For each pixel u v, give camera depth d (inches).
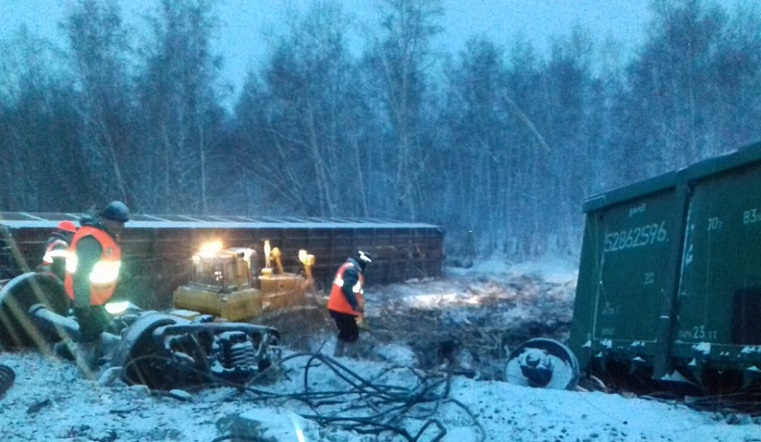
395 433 205.3
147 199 1533.0
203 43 1599.4
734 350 272.8
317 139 1748.3
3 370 258.4
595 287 396.2
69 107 1588.3
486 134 1829.5
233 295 492.1
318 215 1736.0
